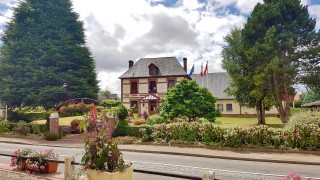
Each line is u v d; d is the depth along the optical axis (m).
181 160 12.88
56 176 7.02
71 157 6.22
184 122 18.30
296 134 14.71
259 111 33.19
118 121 20.25
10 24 30.03
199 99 23.72
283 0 29.59
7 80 27.19
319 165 11.77
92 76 31.75
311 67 28.12
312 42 28.52
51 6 30.31
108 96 72.19
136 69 45.41
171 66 43.91
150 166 11.29
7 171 7.64
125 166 5.40
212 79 53.47
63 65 29.59
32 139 21.78
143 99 42.41
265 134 15.35
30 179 6.91
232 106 49.06
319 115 16.56
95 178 5.16
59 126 23.95
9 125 24.98
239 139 15.62
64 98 28.69
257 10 31.23
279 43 27.67
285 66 27.33
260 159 12.76
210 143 16.30
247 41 30.47
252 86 30.23
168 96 23.73
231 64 31.64
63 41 29.64
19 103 28.48
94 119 5.57
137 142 18.34
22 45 28.00
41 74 27.19
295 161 12.24
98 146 5.30
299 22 29.23
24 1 30.44
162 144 17.62
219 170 10.51
